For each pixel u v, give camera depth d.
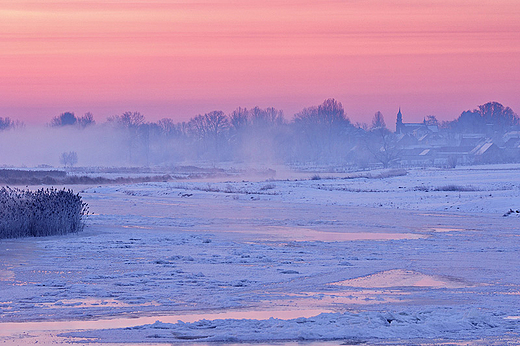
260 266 30.66
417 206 79.75
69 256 33.84
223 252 36.12
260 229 52.09
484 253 36.31
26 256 33.66
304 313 19.95
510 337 16.52
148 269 29.33
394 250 37.75
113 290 23.91
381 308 20.64
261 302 21.80
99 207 79.44
